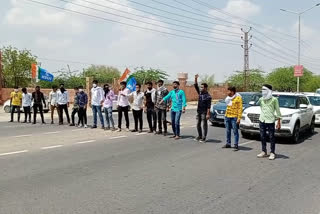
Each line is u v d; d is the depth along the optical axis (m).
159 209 5.09
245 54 53.28
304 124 13.22
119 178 6.73
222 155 9.34
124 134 12.92
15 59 41.69
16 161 8.02
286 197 5.78
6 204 5.18
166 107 12.76
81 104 15.05
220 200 5.55
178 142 11.38
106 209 5.05
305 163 8.56
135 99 13.46
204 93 11.51
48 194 5.67
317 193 6.03
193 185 6.36
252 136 13.05
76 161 8.13
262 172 7.51
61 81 41.97
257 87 61.44
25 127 15.09
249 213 5.01
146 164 8.00
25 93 17.22
